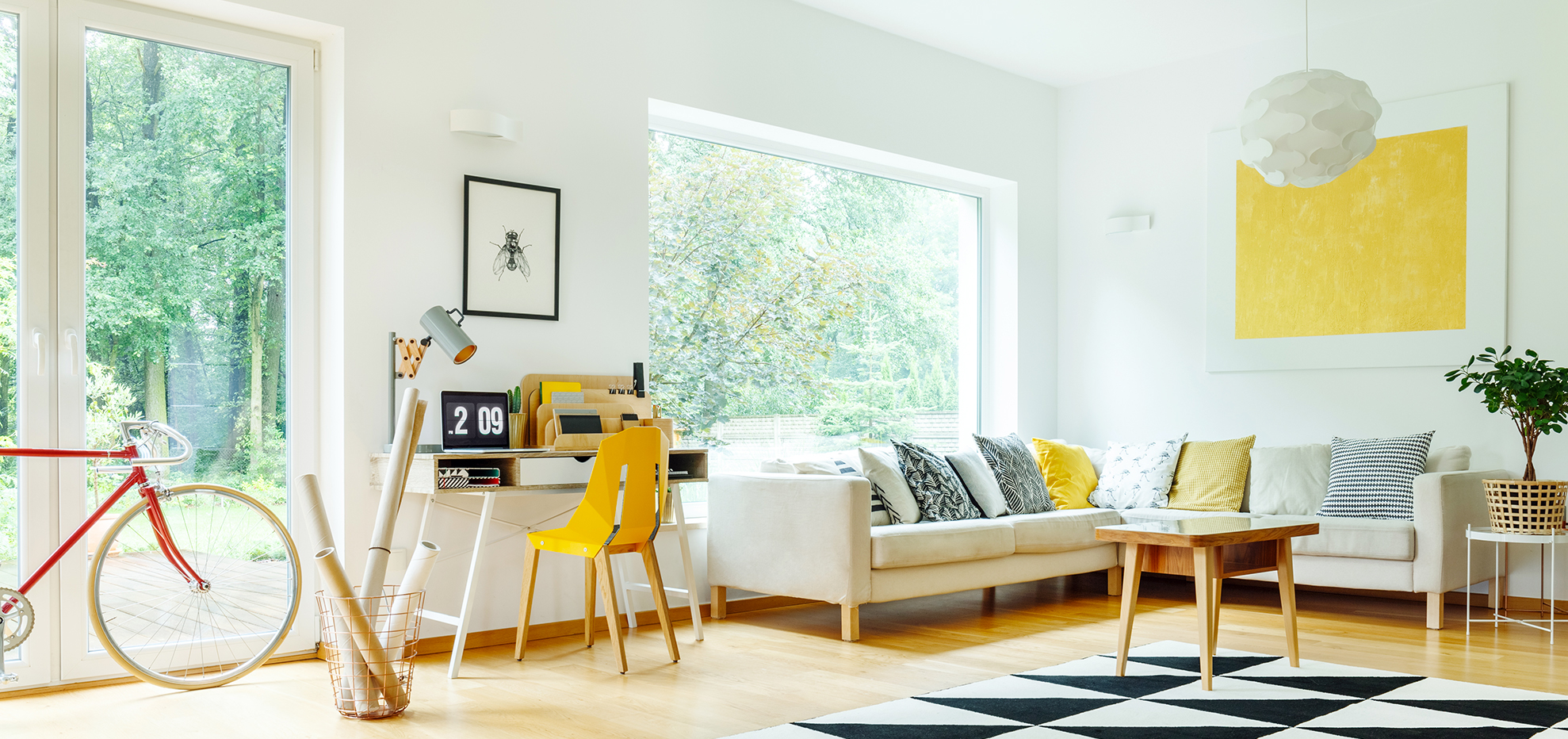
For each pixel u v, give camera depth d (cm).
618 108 453
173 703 318
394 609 311
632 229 456
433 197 398
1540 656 382
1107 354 629
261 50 379
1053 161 648
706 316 506
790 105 514
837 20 538
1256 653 387
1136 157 619
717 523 465
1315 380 550
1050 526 494
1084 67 617
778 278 539
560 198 433
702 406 502
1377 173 531
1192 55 595
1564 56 482
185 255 365
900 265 597
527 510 418
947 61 591
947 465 503
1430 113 516
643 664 372
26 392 332
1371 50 536
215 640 361
